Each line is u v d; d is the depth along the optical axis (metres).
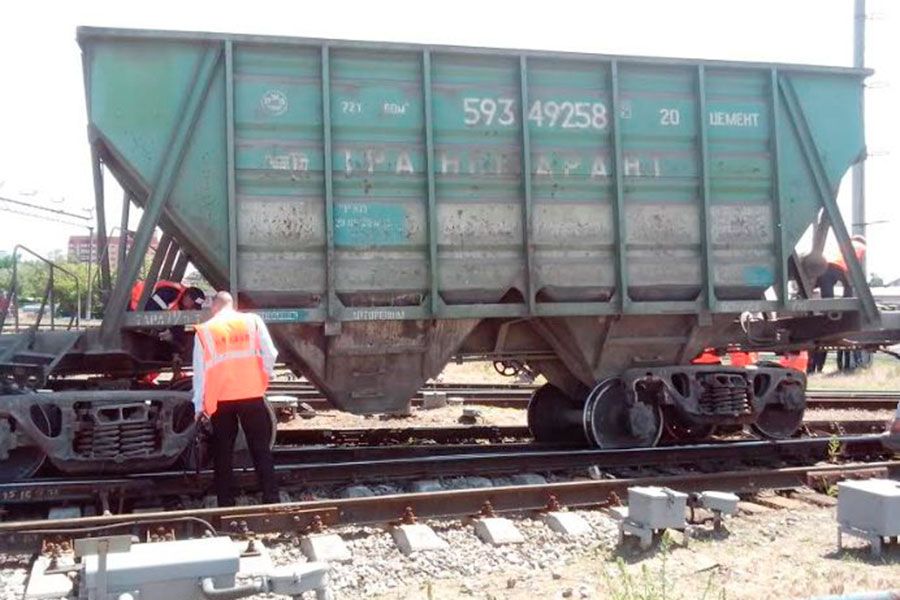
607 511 6.99
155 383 8.65
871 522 5.84
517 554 6.02
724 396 8.96
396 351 8.46
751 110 9.23
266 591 4.27
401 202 8.22
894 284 28.97
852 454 9.25
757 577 5.45
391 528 6.46
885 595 3.43
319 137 8.01
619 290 8.78
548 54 8.51
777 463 9.02
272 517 6.27
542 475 8.34
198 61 7.75
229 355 6.87
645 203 8.91
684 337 9.38
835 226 9.45
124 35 7.51
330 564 5.64
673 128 8.98
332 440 10.27
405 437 10.48
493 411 13.39
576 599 5.10
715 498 6.46
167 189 7.62
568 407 10.05
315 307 8.03
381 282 8.19
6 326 9.42
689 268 9.04
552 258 8.64
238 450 7.81
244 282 7.86
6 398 6.81
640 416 8.87
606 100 8.77
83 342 7.57
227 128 7.72
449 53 8.27
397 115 8.19
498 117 8.46
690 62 8.95
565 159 8.65
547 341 9.30
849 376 23.84
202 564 4.16
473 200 8.41
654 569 5.61
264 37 7.80
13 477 6.98
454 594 5.26
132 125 7.59
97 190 7.95
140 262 7.55
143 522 6.00
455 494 6.73
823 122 9.45
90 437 7.08
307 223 7.99
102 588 3.98
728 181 9.17
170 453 7.26
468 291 8.41
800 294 9.82
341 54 8.08
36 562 5.45
